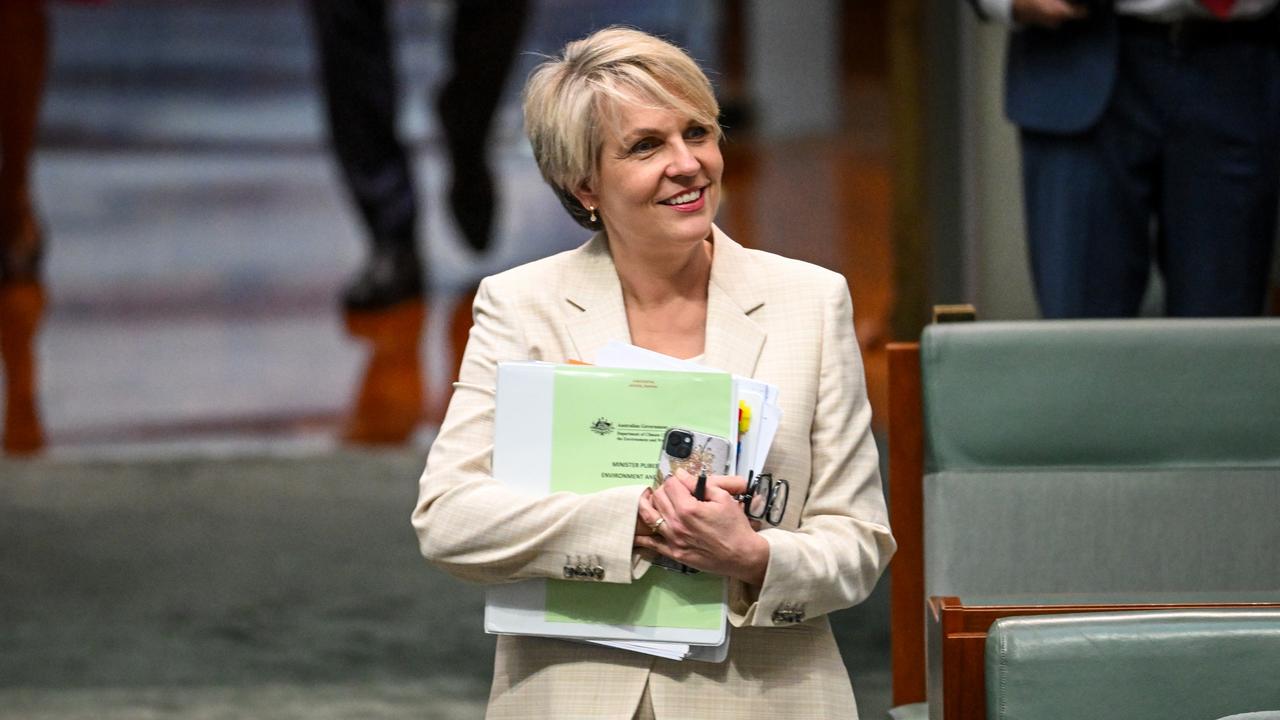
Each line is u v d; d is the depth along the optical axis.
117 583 15.19
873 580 7.57
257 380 22.89
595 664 7.48
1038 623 7.28
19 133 28.75
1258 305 11.64
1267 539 8.66
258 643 13.56
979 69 14.66
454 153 28.89
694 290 7.92
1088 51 11.26
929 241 17.66
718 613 7.27
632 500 7.15
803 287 7.82
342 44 26.55
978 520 8.69
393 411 21.09
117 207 37.44
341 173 27.52
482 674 12.81
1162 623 7.25
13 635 13.80
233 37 47.38
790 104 46.59
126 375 23.41
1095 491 8.70
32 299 28.59
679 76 7.45
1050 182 11.61
